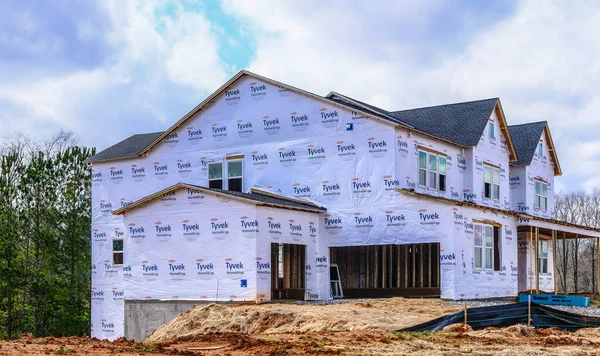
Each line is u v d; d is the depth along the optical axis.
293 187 34.19
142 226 32.34
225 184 36.00
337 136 33.28
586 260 71.06
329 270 33.03
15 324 45.94
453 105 39.66
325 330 21.72
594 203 72.00
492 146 38.16
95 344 17.50
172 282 31.30
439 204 30.48
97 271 39.41
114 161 39.53
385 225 31.73
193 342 18.34
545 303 32.00
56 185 47.12
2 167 48.12
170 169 37.72
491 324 21.52
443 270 30.30
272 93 35.12
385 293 33.97
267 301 29.80
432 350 16.33
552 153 45.53
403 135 32.47
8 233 44.84
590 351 16.53
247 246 29.66
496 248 34.69
